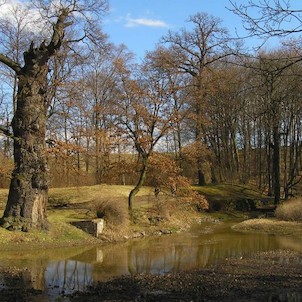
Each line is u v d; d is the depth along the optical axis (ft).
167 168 88.84
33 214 68.74
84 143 94.07
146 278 46.24
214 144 147.43
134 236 79.20
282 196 135.85
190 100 90.33
